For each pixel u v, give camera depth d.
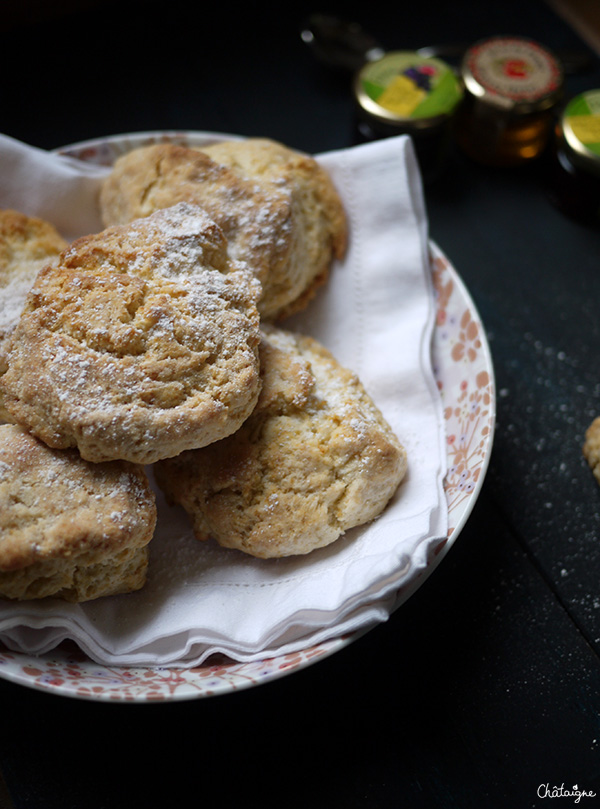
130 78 0.43
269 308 0.33
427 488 0.31
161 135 0.36
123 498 0.28
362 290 0.35
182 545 0.31
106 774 0.29
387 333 0.34
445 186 0.41
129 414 0.28
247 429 0.31
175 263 0.30
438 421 0.33
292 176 0.34
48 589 0.28
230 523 0.30
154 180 0.33
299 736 0.29
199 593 0.30
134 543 0.28
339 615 0.28
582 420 0.35
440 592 0.32
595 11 0.46
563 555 0.33
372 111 0.39
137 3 0.45
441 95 0.39
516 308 0.38
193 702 0.30
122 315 0.29
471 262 0.39
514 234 0.40
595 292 0.39
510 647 0.31
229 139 0.36
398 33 0.46
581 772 0.29
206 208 0.33
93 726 0.29
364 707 0.30
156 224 0.31
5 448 0.29
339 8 0.46
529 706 0.30
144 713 0.30
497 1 0.46
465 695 0.30
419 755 0.29
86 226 0.36
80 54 0.44
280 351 0.32
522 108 0.39
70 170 0.35
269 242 0.32
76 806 0.28
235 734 0.29
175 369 0.28
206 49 0.45
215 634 0.29
